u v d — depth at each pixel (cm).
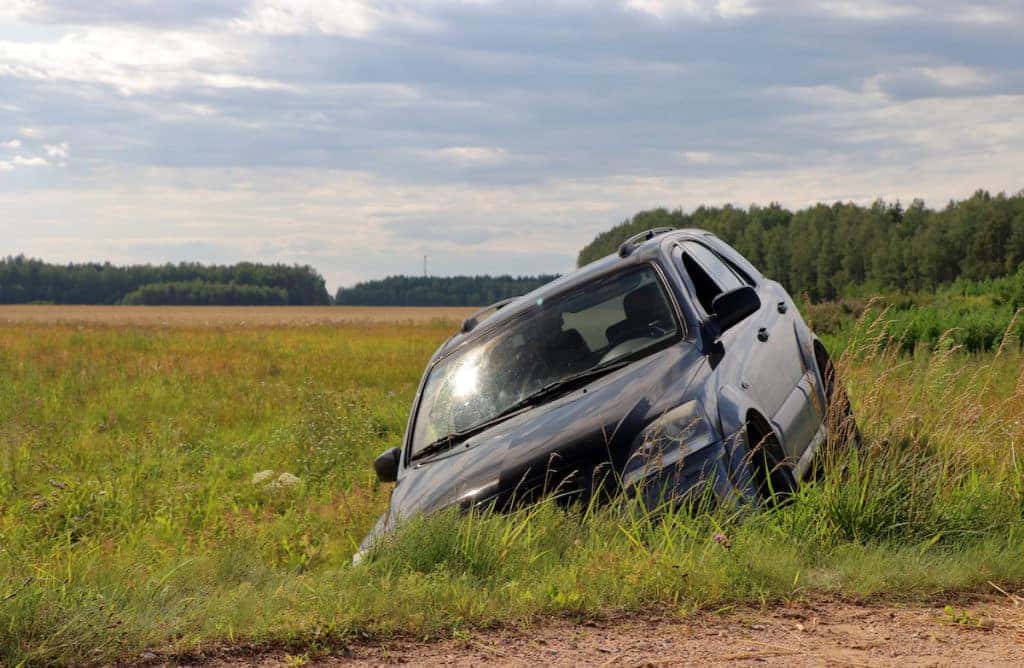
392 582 389
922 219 16125
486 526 422
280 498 858
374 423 1199
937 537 461
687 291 535
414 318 7506
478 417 520
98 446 1157
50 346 2623
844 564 417
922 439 572
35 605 320
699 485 423
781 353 581
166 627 332
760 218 18488
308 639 328
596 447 445
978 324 1576
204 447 1159
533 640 333
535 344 545
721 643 327
